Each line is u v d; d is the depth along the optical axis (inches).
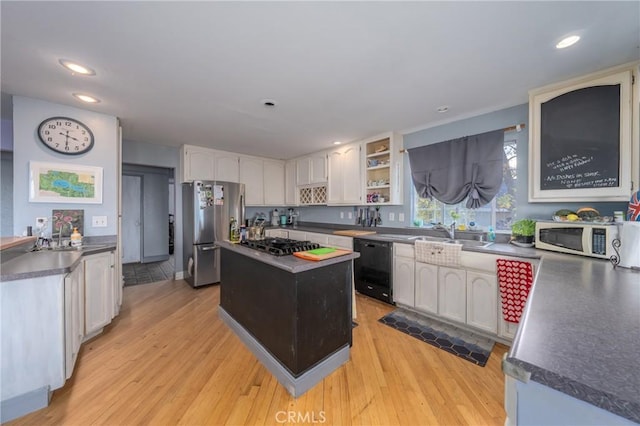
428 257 103.3
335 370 73.4
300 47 62.5
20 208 89.1
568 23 54.0
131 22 53.5
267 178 195.0
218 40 59.7
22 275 56.4
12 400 55.8
